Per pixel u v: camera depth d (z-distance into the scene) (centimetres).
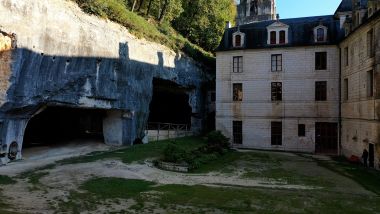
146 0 4425
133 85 2864
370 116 2255
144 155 2295
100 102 2533
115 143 2828
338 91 3112
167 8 4341
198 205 1291
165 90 3831
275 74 3291
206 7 4834
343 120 2989
